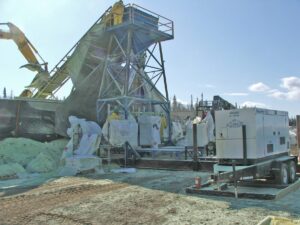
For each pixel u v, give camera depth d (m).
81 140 19.81
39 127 23.61
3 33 30.48
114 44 27.31
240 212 8.88
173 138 29.75
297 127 19.39
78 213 8.99
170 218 8.39
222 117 12.57
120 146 20.69
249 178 11.49
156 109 30.23
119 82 27.20
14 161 18.56
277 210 9.06
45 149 20.55
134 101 26.20
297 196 11.09
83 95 26.70
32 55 31.34
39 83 30.97
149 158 20.39
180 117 44.28
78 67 27.34
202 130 20.48
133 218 8.45
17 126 22.45
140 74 27.02
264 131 12.61
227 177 10.72
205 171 17.09
